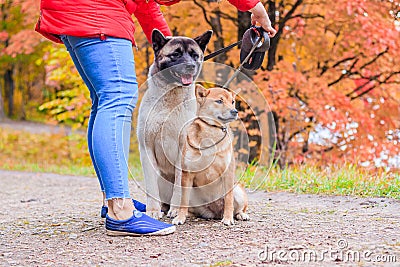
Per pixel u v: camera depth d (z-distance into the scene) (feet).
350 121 28.07
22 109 86.53
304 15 29.91
